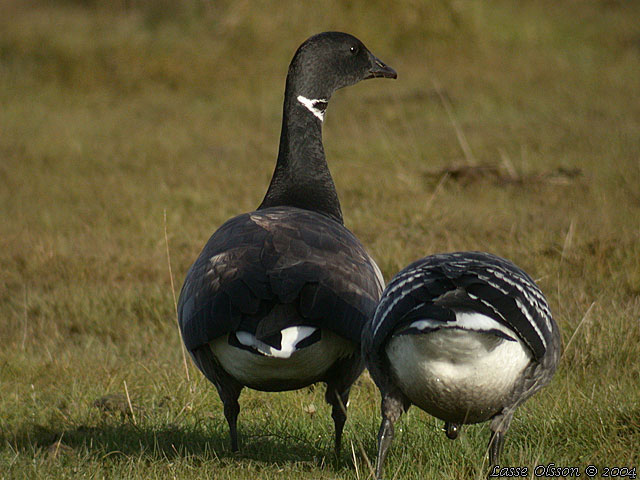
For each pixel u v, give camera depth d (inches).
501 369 234.4
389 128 873.5
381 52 1197.1
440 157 759.7
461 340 225.8
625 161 690.2
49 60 1154.7
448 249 523.5
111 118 980.6
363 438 313.0
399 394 249.9
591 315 396.8
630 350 364.2
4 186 734.5
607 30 1283.2
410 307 228.4
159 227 611.8
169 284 513.3
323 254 282.8
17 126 933.8
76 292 503.8
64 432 334.3
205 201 668.7
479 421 254.1
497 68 1125.7
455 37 1211.9
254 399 367.6
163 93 1094.4
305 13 1216.8
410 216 591.5
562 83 1033.5
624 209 580.7
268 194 374.3
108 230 617.6
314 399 361.7
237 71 1144.8
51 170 786.8
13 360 419.8
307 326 265.0
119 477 279.4
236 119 969.5
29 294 508.4
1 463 293.7
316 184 372.8
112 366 409.7
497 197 636.7
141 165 791.1
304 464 293.0
